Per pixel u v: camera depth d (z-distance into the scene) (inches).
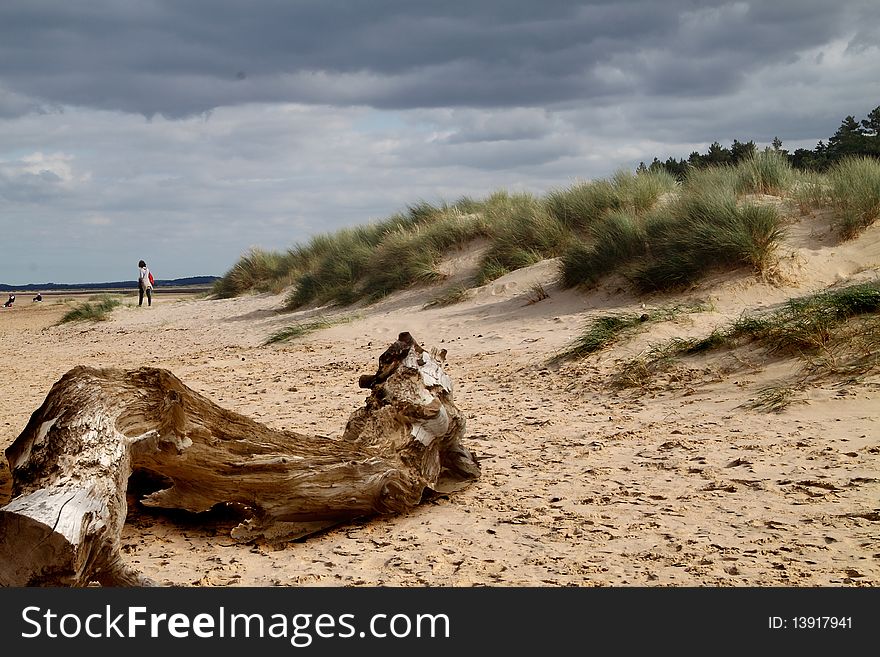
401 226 876.6
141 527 220.4
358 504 222.2
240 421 213.3
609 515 215.6
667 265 524.1
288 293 963.3
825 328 351.3
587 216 689.6
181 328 829.8
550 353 447.2
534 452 285.0
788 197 619.5
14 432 343.0
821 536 191.0
